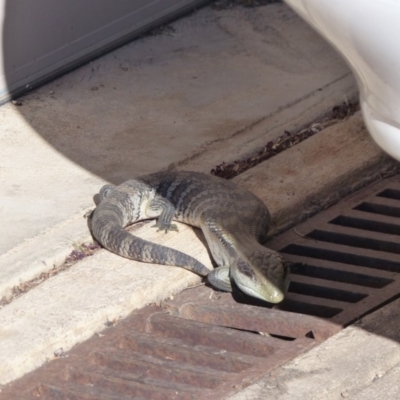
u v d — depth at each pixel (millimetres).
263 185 8008
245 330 6414
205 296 6754
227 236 7016
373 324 6043
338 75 10070
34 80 9945
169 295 6777
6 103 9742
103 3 10453
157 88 9992
